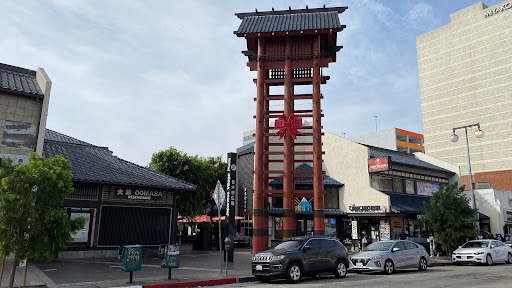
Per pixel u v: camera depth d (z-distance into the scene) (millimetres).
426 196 34625
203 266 17391
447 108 78875
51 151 20859
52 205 10109
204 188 35312
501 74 70500
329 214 29719
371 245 18266
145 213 21953
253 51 25109
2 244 9422
